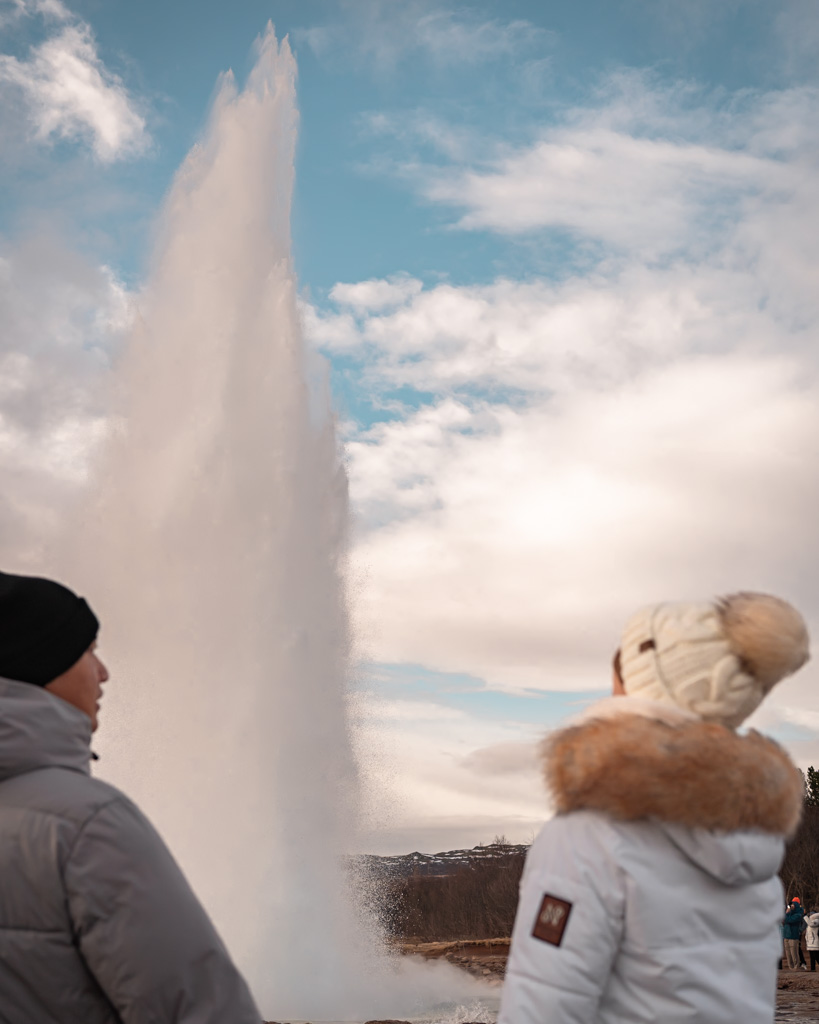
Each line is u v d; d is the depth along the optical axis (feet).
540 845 6.97
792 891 117.60
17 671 6.55
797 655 7.14
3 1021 5.91
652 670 7.26
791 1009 38.58
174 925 5.99
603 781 6.56
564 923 6.49
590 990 6.38
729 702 7.09
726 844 6.47
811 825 120.47
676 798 6.38
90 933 5.88
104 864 5.95
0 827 6.08
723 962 6.57
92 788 6.28
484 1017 34.27
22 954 5.91
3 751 6.17
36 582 6.82
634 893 6.45
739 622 7.14
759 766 6.57
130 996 5.86
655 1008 6.45
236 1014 6.12
